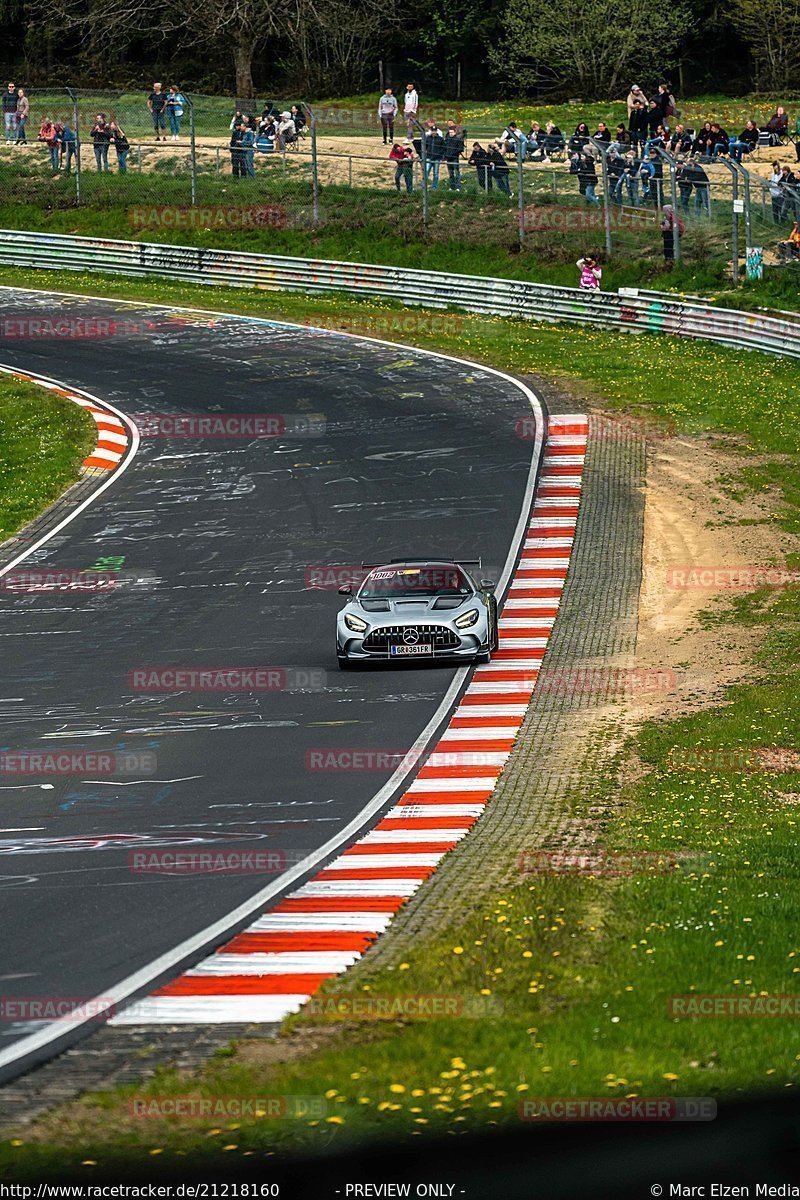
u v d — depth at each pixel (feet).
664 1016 51.37
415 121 319.68
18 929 66.39
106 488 203.31
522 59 466.70
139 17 466.29
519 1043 49.19
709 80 484.33
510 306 286.25
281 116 346.95
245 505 192.24
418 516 182.60
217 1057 49.80
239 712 116.26
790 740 103.24
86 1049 51.21
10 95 369.91
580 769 98.37
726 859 73.72
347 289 305.32
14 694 125.49
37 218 349.82
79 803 92.68
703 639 134.72
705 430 210.18
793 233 267.80
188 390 247.70
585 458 201.46
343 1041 50.65
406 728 110.01
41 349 274.77
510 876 72.54
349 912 67.26
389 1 468.34
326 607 151.74
